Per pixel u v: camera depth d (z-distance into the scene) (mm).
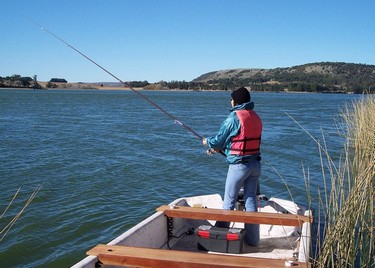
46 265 6000
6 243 6621
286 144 17906
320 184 10602
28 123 25734
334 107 54219
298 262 3514
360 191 4109
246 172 4918
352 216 4043
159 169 12219
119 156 14133
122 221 7711
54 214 7930
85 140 18125
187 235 5387
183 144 17359
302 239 4188
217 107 50531
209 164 13125
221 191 10094
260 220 4609
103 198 9055
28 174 11078
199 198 6090
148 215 8086
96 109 43469
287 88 150125
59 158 13469
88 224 7492
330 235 4078
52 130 21953
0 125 24094
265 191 10000
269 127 25531
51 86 188875
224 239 4824
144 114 36531
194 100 75438
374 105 12781
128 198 9172
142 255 3570
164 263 3475
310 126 26469
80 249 6516
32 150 15023
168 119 30953
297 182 10828
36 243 6668
